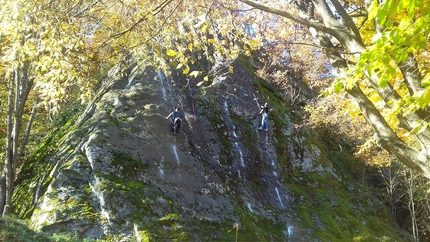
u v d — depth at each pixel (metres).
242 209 14.35
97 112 15.17
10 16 7.43
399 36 3.71
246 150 17.22
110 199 11.64
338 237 15.62
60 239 9.52
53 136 16.62
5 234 8.17
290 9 9.20
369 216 18.75
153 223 11.62
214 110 17.86
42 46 7.42
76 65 7.80
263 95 21.23
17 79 13.80
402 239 18.59
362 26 7.89
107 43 7.69
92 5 8.17
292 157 19.27
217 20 7.88
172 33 8.52
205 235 12.23
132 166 13.21
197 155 15.33
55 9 7.60
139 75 16.98
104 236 11.02
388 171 24.88
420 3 3.34
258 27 10.30
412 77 4.97
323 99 18.23
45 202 11.48
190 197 13.46
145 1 8.12
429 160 4.65
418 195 22.23
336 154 23.47
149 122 15.06
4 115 19.02
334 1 5.54
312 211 16.47
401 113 4.96
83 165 12.64
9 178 13.20
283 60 22.19
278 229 14.45
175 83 17.30
